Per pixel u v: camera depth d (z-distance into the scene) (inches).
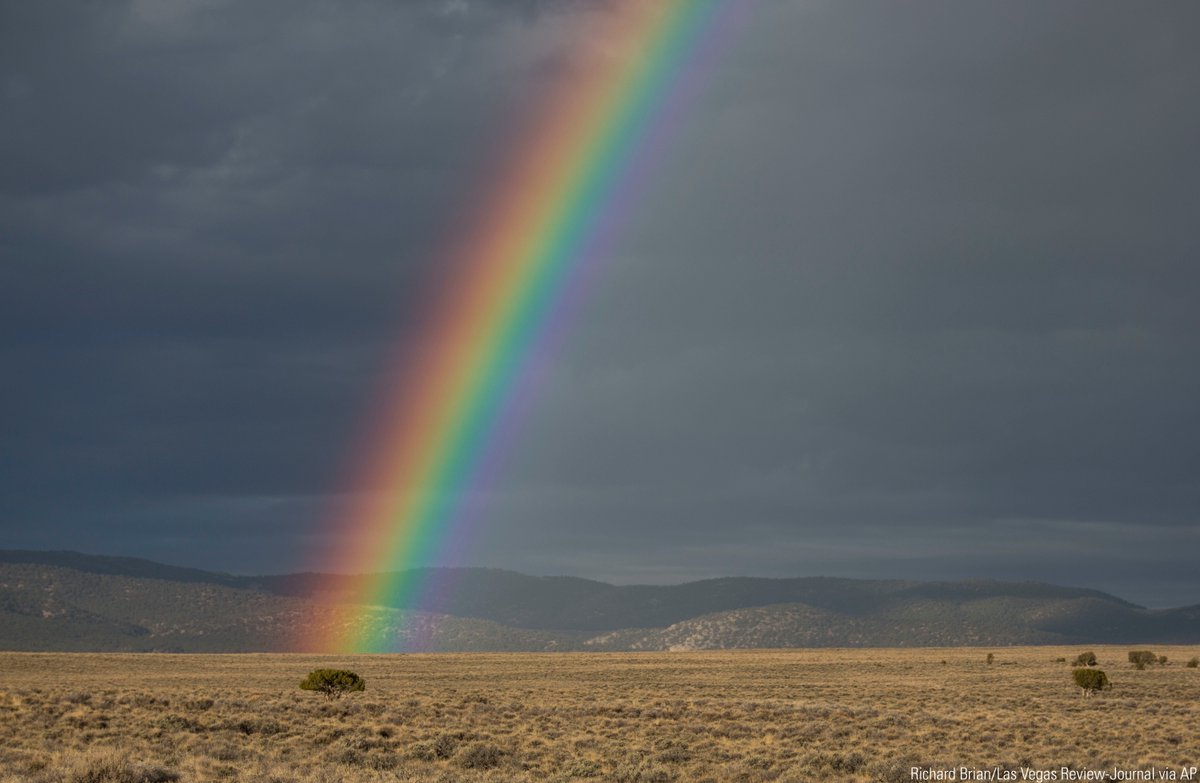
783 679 4940.9
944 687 4114.2
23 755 1573.6
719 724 2379.4
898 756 1867.6
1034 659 7155.5
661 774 1656.0
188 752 1732.3
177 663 6761.8
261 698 2847.0
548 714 2564.0
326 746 1932.8
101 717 2114.9
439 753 1886.1
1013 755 1925.4
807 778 1632.6
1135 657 5994.1
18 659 6309.1
